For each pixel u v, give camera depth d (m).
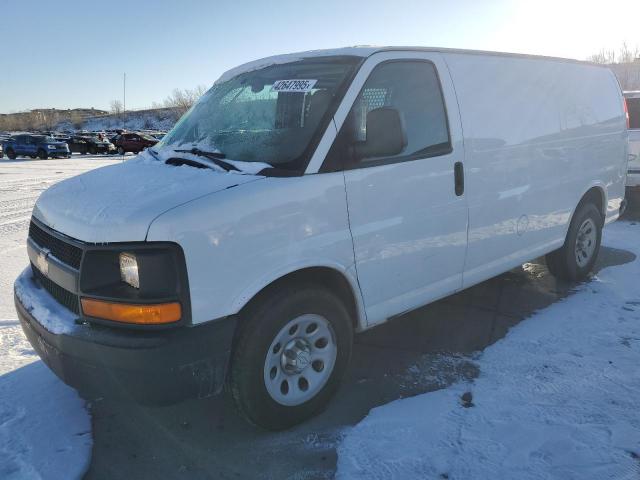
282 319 2.86
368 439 2.92
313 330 3.09
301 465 2.74
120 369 2.53
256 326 2.78
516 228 4.32
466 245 3.87
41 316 2.82
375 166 3.19
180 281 2.51
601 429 2.93
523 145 4.26
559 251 5.16
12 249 7.11
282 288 2.89
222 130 3.52
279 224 2.79
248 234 2.69
